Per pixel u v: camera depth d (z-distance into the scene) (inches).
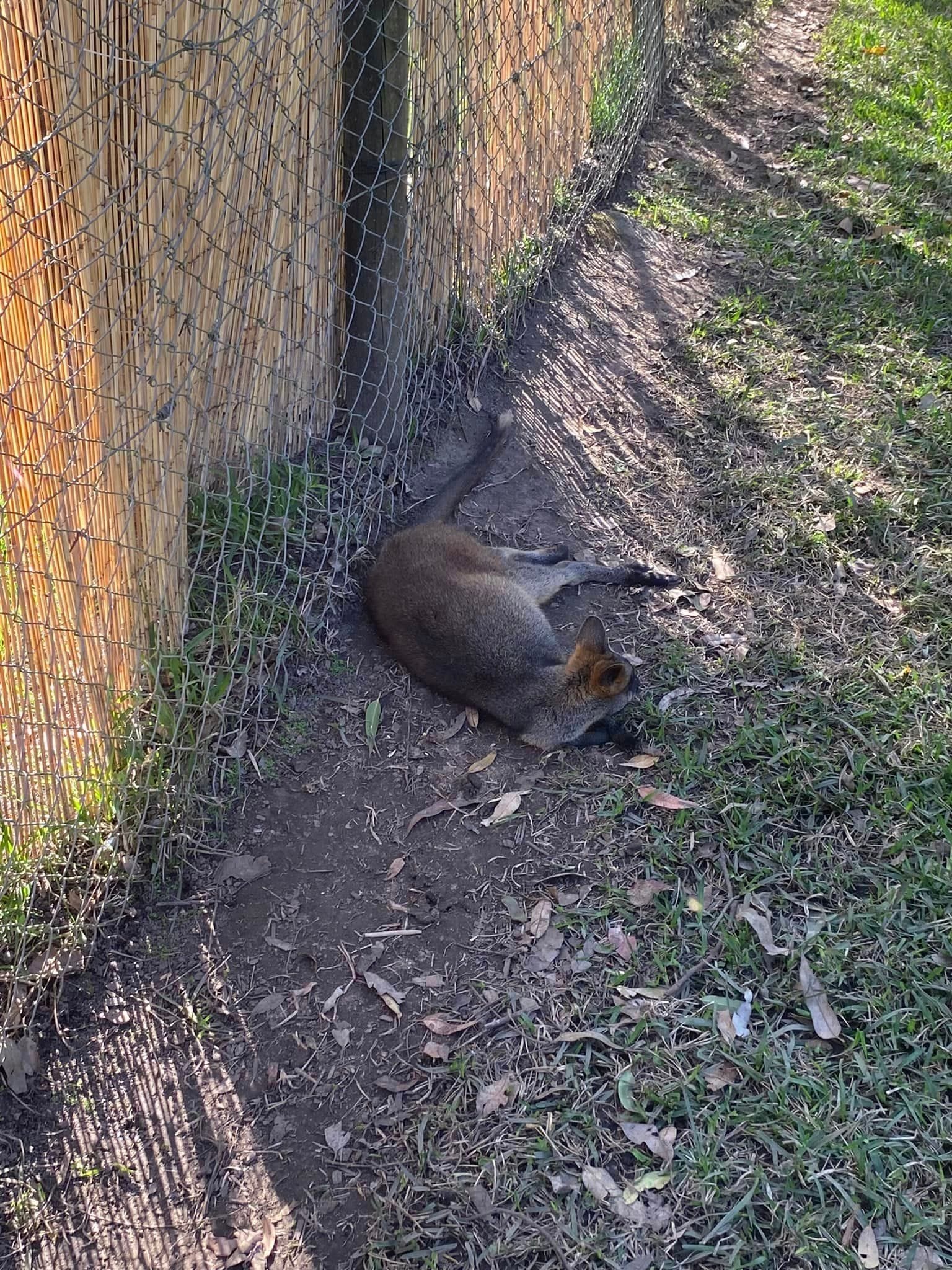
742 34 176.9
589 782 74.9
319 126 80.0
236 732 74.9
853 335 108.2
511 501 95.4
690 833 70.2
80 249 61.7
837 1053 60.2
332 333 88.7
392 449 93.6
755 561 87.7
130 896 68.6
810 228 123.3
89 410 64.0
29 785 66.1
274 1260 56.0
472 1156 57.7
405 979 65.2
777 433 98.0
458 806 73.7
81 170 60.7
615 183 133.6
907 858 67.8
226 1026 64.0
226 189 71.7
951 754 72.4
